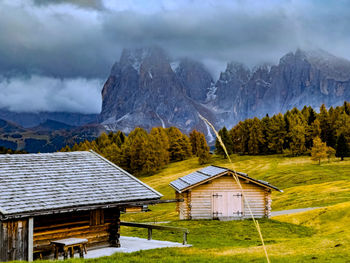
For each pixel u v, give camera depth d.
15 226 19.20
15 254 19.11
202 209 39.28
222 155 136.50
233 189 39.47
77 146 160.75
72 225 22.30
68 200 20.92
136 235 31.89
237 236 31.27
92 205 21.44
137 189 24.45
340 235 27.70
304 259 20.48
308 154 119.56
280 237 31.17
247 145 137.12
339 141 101.88
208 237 30.69
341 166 94.56
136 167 132.75
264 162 115.69
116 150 139.62
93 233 23.28
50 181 22.34
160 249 22.95
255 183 39.25
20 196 19.98
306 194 61.50
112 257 20.23
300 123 124.12
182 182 43.16
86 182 23.45
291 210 49.66
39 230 20.80
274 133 129.12
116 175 25.34
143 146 129.50
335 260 19.98
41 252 20.81
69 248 21.27
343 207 38.41
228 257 20.81
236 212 39.22
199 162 129.88
